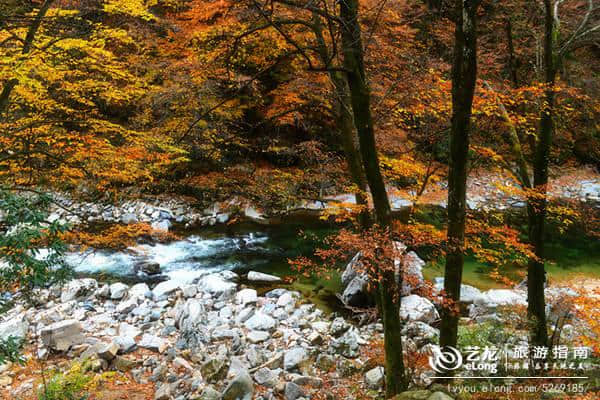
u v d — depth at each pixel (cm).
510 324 566
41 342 602
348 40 403
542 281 561
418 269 912
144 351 622
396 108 682
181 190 1402
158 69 942
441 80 593
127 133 689
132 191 1322
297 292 930
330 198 1452
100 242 710
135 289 852
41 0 722
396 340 447
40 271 364
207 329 684
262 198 927
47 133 660
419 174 672
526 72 822
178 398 514
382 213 432
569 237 1329
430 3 866
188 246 1211
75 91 681
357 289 841
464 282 1005
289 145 1353
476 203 866
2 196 376
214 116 1002
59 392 461
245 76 889
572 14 760
